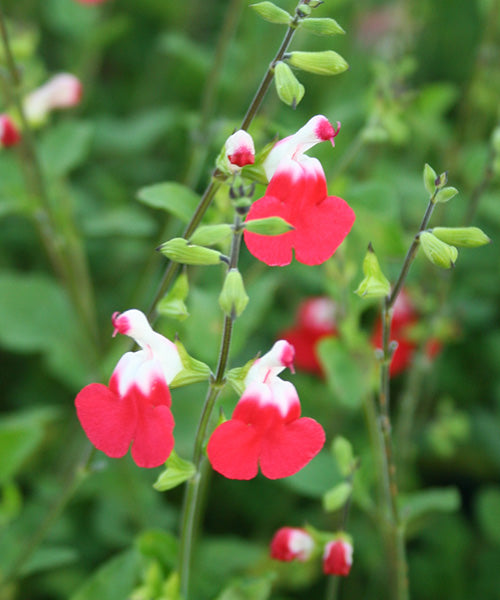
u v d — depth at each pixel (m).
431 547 0.56
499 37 0.64
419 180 0.58
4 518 0.43
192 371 0.34
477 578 0.54
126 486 0.50
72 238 0.49
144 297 0.63
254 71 0.65
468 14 0.78
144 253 0.65
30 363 0.63
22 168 0.49
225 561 0.45
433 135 0.61
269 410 0.33
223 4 0.86
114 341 0.59
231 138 0.34
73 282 0.47
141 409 0.33
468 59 0.78
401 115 0.54
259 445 0.33
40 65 0.49
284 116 0.64
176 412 0.49
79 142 0.50
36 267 0.68
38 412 0.48
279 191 0.34
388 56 0.61
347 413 0.56
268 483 0.56
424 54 0.78
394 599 0.43
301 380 0.58
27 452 0.41
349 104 0.65
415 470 0.60
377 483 0.43
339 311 0.44
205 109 0.50
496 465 0.59
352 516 0.53
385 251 0.43
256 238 0.34
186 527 0.36
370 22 0.76
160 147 0.76
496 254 0.61
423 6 0.67
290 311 0.63
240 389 0.34
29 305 0.51
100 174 0.68
